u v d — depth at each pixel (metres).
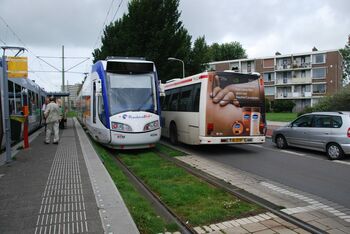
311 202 6.51
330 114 12.05
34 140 15.38
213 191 7.13
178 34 33.78
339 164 10.66
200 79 12.66
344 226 5.25
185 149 14.01
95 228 4.75
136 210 5.77
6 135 9.71
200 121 12.42
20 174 8.09
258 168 9.96
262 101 12.95
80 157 10.46
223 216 5.64
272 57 77.06
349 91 22.67
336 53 69.94
